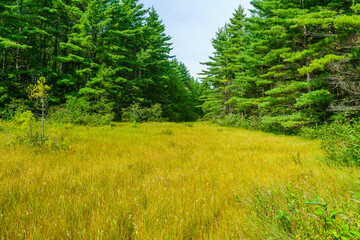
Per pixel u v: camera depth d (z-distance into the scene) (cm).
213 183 349
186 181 349
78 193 286
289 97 1348
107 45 2595
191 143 852
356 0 1127
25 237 176
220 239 181
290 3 1358
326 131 558
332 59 985
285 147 747
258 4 1822
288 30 1371
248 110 2495
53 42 2633
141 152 617
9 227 190
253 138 1084
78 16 2412
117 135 1013
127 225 203
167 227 191
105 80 2278
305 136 1055
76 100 1972
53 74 2148
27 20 2283
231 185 324
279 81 1628
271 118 1365
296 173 367
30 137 589
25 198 258
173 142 873
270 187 282
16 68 2062
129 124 1923
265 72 1923
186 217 216
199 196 272
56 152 542
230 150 701
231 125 2189
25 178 324
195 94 6116
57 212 221
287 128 1335
